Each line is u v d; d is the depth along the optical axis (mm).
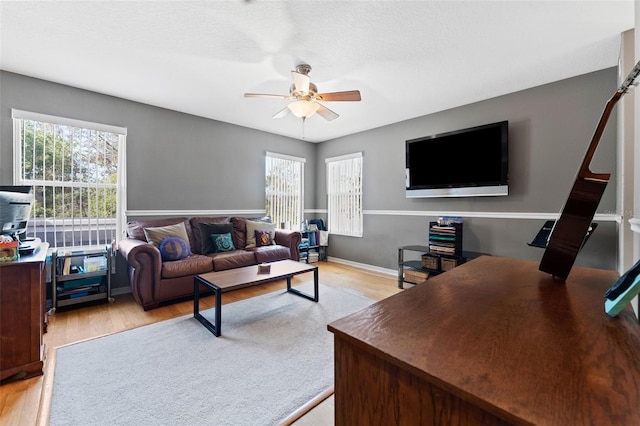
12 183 2760
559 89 2910
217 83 3020
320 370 1876
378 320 760
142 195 3576
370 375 657
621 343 624
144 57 2500
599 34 2152
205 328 2463
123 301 3125
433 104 3586
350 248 5023
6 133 2740
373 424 656
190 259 3221
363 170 4801
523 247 3143
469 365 551
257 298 3236
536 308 837
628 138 2057
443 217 3588
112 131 3326
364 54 2447
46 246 2223
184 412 1494
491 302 891
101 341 2221
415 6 1870
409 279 3652
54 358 1975
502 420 455
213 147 4227
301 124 4465
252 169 4699
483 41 2254
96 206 3266
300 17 1982
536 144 3049
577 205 1098
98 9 1898
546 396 461
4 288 1700
